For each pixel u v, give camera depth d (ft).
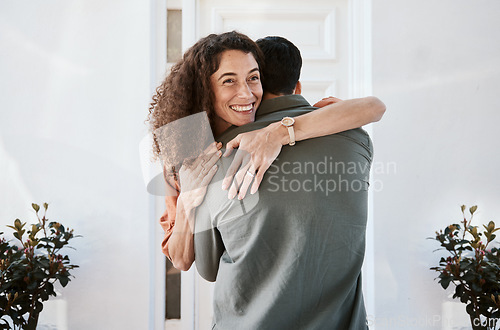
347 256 3.22
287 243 3.13
